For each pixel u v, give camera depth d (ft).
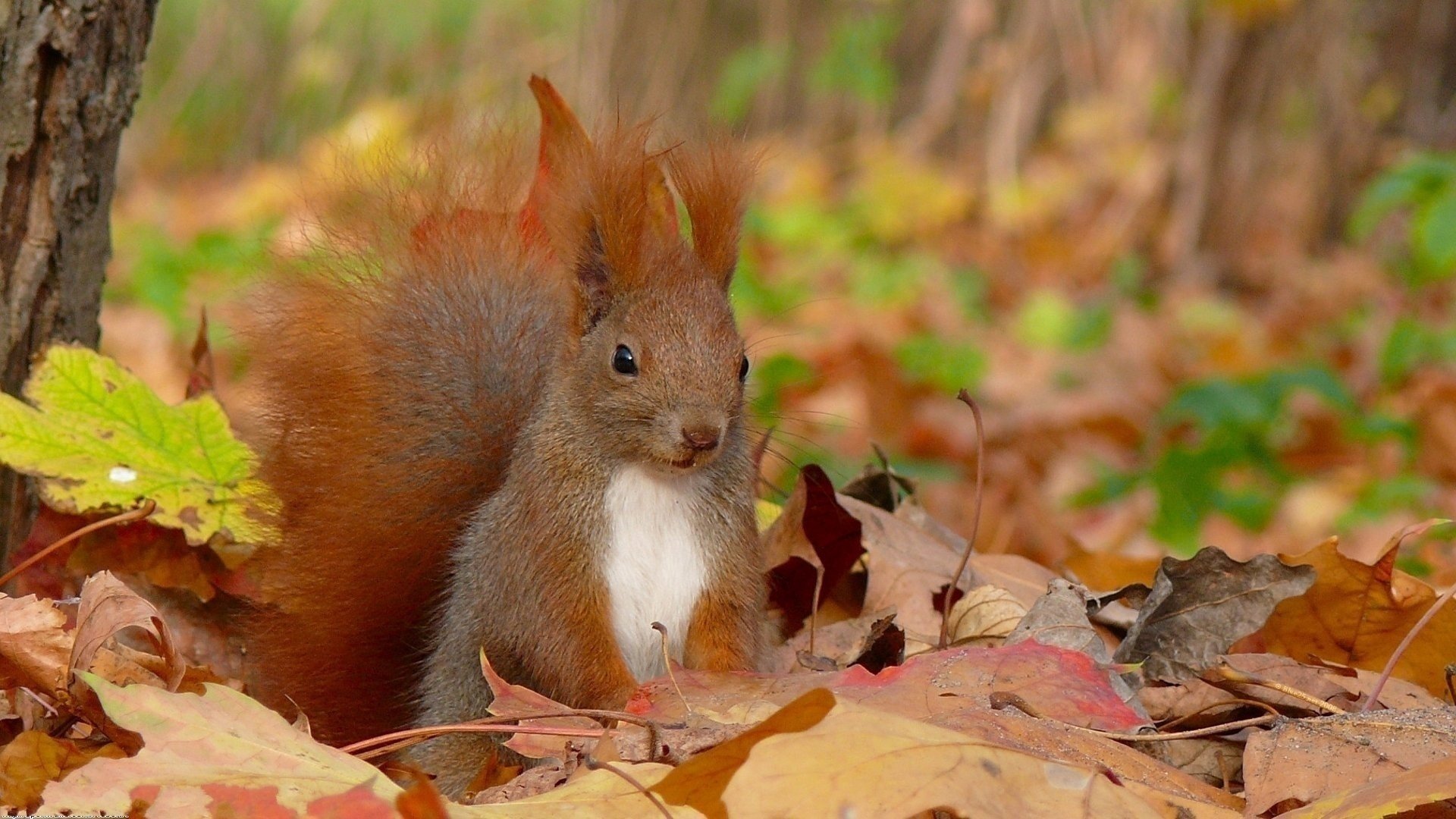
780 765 14.71
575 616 15.17
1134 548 16.96
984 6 36.88
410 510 15.35
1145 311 29.19
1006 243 34.19
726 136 15.34
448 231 15.49
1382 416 18.72
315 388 15.39
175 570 15.48
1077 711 14.98
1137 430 21.61
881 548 15.56
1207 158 32.48
